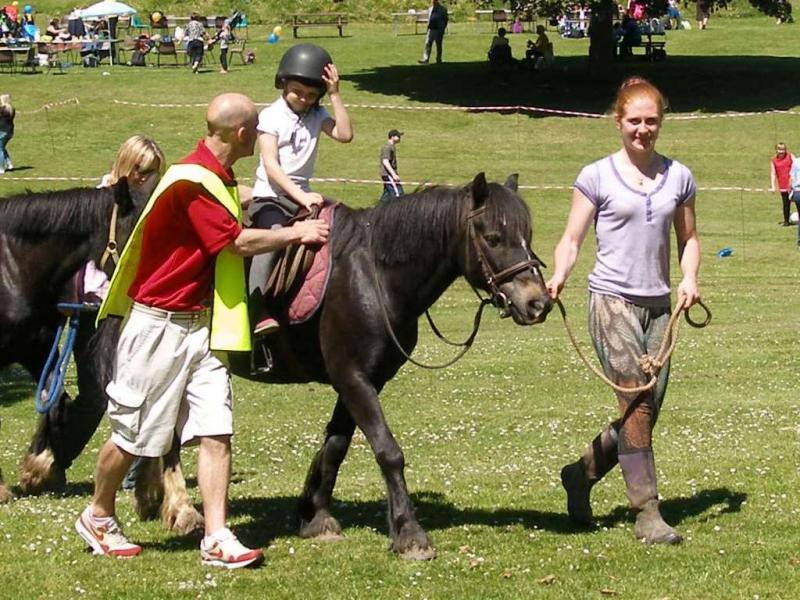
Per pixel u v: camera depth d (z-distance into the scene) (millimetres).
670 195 8250
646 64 56312
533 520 8984
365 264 8125
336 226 8305
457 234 7949
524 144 42656
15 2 65250
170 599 7219
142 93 47625
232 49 57281
